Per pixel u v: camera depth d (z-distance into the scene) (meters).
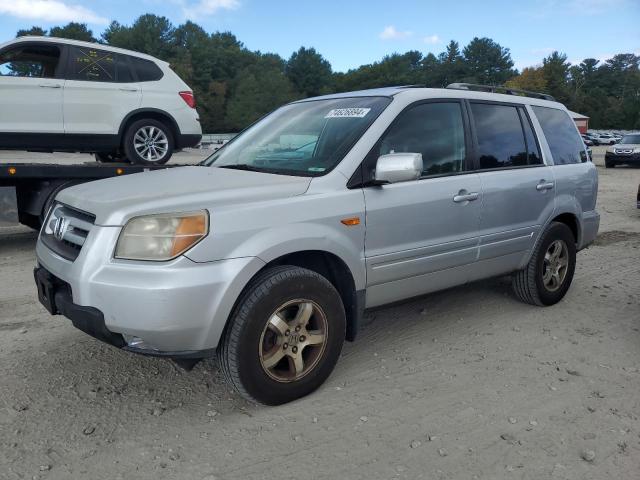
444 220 3.92
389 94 3.95
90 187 3.50
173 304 2.76
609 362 3.90
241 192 3.14
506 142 4.57
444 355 4.00
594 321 4.72
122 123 8.37
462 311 4.93
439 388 3.50
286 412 3.21
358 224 3.43
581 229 5.24
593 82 146.62
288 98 107.06
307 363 3.34
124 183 3.48
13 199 6.99
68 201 3.38
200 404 3.31
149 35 108.88
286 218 3.13
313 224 3.22
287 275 3.12
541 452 2.83
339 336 3.41
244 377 3.05
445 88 4.25
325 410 3.23
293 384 3.26
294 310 3.29
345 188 3.42
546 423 3.10
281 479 2.61
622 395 3.43
